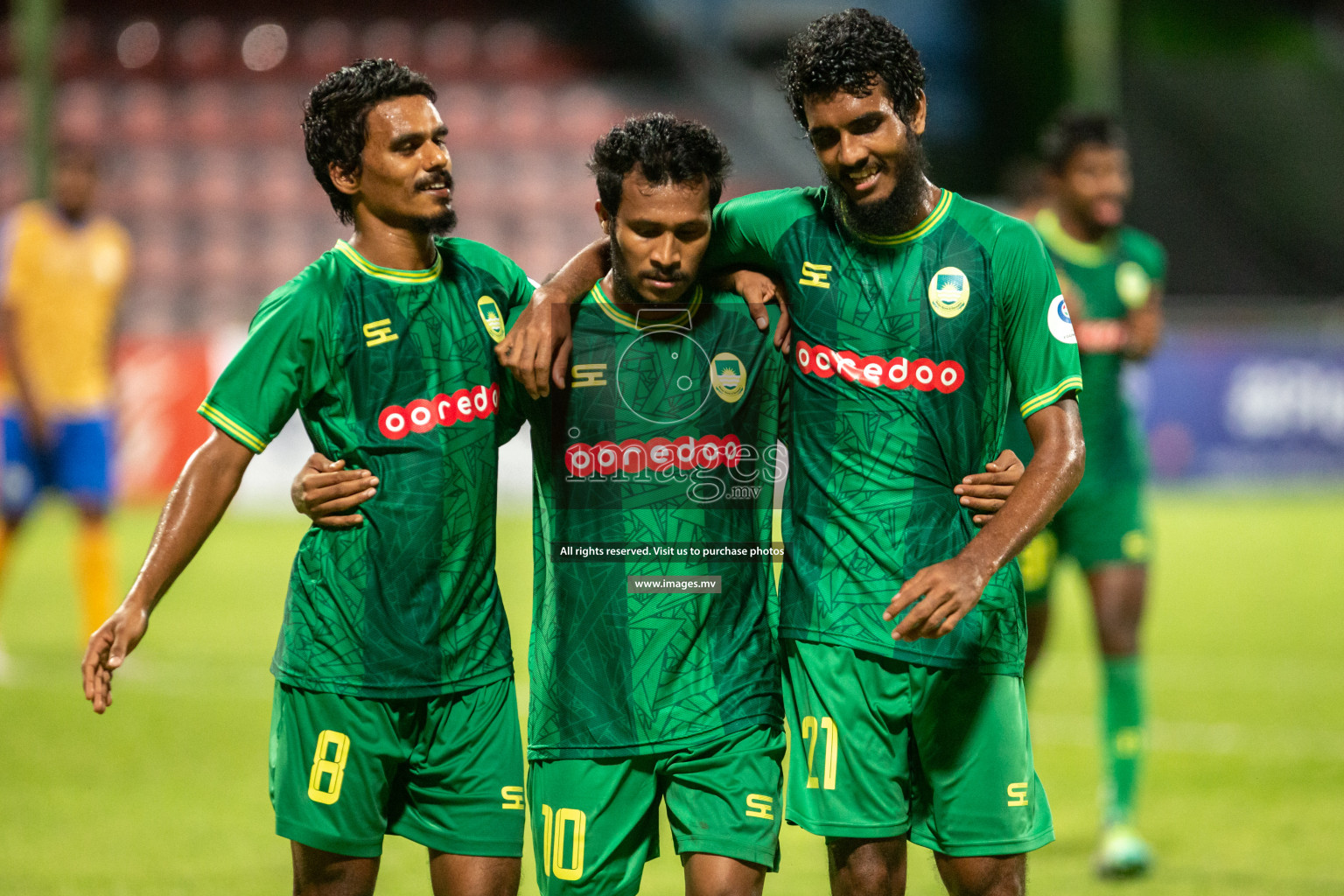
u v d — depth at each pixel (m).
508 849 11.46
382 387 11.38
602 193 11.27
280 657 11.52
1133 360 19.66
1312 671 30.61
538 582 12.10
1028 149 89.06
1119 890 16.55
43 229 28.70
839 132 11.03
